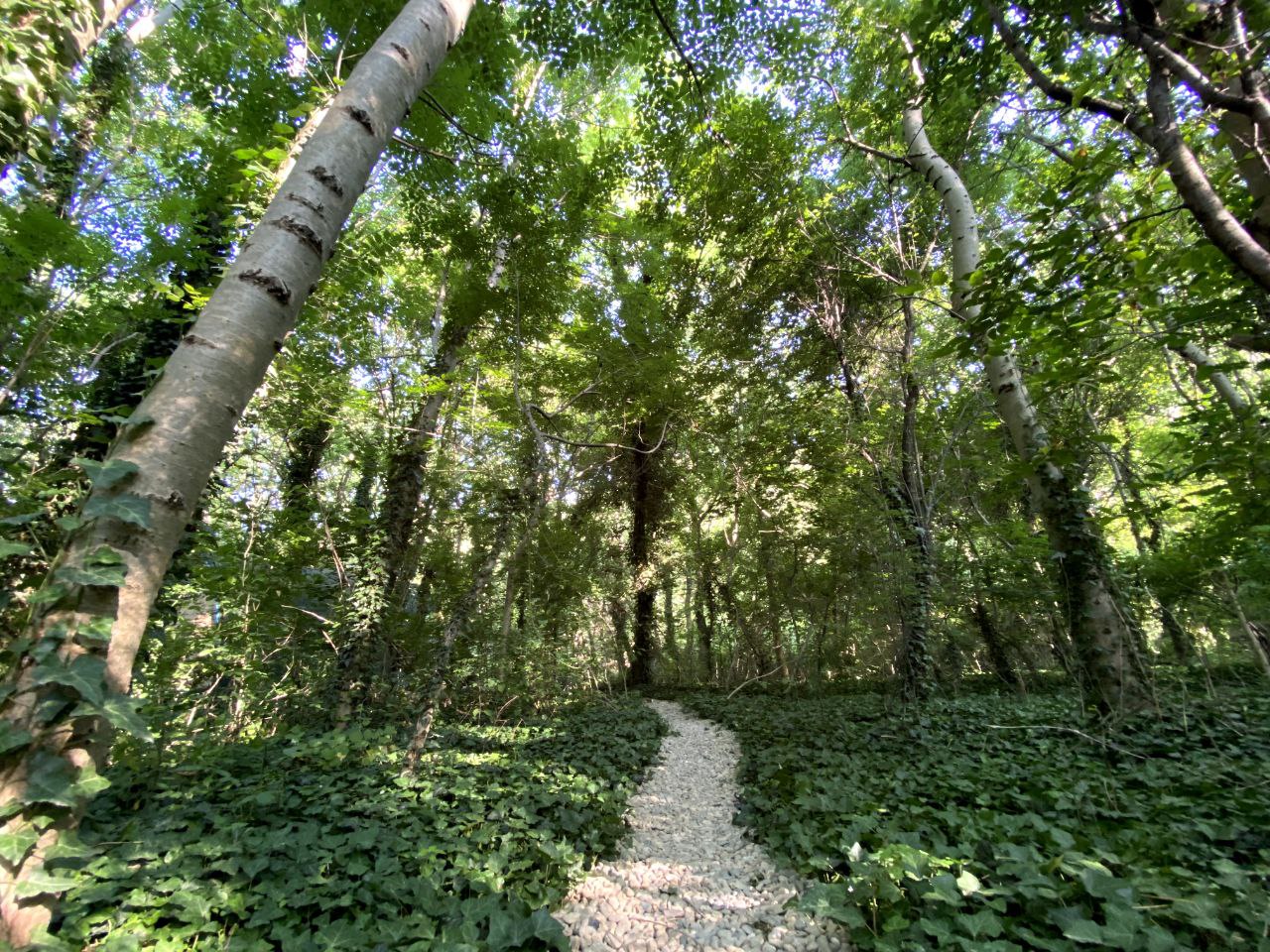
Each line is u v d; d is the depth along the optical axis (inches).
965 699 367.2
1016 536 329.1
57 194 239.1
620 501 640.4
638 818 199.5
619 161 291.4
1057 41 130.4
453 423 381.7
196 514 216.2
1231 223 100.9
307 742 173.6
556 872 140.2
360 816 148.9
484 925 106.0
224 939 92.0
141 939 84.9
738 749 305.0
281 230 83.1
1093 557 243.8
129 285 206.4
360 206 428.8
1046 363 164.4
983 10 141.2
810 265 402.0
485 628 365.1
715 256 462.3
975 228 279.6
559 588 449.7
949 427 378.6
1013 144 262.7
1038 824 125.2
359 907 107.2
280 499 283.9
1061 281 133.6
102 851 102.7
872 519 353.7
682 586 773.3
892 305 422.6
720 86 265.4
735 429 509.0
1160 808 139.9
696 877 151.5
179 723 188.9
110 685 57.7
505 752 248.1
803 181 382.9
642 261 463.5
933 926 89.8
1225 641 335.0
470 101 250.2
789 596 490.3
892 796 168.7
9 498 132.3
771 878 147.4
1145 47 109.4
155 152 364.2
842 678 525.0
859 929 104.5
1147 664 232.2
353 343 274.1
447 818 155.3
